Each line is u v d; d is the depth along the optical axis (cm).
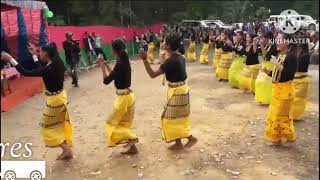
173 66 586
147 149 652
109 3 3762
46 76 566
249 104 941
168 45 588
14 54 1359
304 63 761
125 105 593
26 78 1285
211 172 562
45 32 1433
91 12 3834
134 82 1361
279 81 624
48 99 580
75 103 1032
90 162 613
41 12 1412
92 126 805
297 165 582
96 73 1667
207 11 4088
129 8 3766
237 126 765
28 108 996
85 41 1812
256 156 616
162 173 564
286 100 627
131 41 2673
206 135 714
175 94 598
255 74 1032
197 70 1636
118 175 565
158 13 4250
